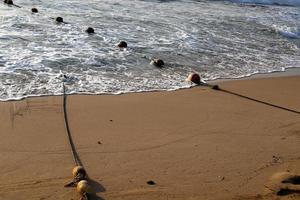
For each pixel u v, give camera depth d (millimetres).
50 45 12008
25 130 7277
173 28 15711
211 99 9547
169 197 5758
